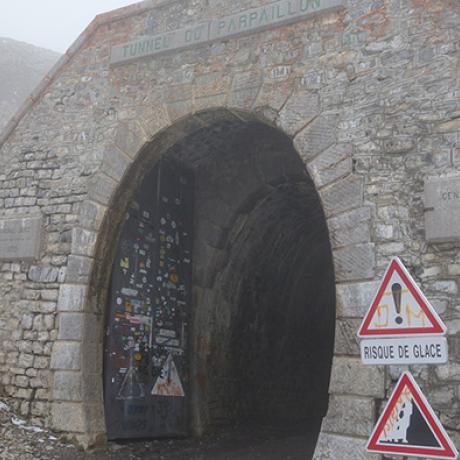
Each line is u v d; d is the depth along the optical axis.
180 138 8.62
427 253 6.23
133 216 9.12
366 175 6.73
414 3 6.85
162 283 9.60
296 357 13.81
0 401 8.45
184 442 9.44
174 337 9.73
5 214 9.24
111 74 8.95
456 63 6.50
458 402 5.77
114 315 8.64
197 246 10.47
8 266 8.99
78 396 7.98
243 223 10.73
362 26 7.14
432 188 6.28
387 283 4.36
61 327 8.32
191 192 10.52
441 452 3.89
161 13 8.73
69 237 8.68
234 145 10.06
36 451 7.50
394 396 4.18
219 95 7.97
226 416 10.76
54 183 9.00
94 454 7.79
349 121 6.98
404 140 6.61
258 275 11.88
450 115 6.43
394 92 6.79
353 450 6.11
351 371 6.33
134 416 8.76
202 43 8.22
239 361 11.41
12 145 9.51
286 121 7.41
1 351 8.70
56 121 9.24
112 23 9.14
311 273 13.95
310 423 12.95
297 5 7.58
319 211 11.82
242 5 8.06
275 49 7.68
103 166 8.68
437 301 6.07
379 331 4.34
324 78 7.25
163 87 8.46
